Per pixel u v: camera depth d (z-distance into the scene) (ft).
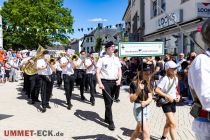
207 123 8.41
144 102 18.72
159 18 76.84
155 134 24.76
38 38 153.28
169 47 72.49
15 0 158.51
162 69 43.14
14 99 44.57
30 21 153.79
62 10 162.20
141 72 19.26
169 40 72.54
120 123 29.01
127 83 62.08
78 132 25.70
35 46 155.43
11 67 74.38
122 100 43.04
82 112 34.50
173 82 20.62
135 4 121.60
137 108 19.30
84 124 28.58
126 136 24.53
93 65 39.73
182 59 44.29
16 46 198.18
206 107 8.00
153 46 19.84
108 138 23.95
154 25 84.23
